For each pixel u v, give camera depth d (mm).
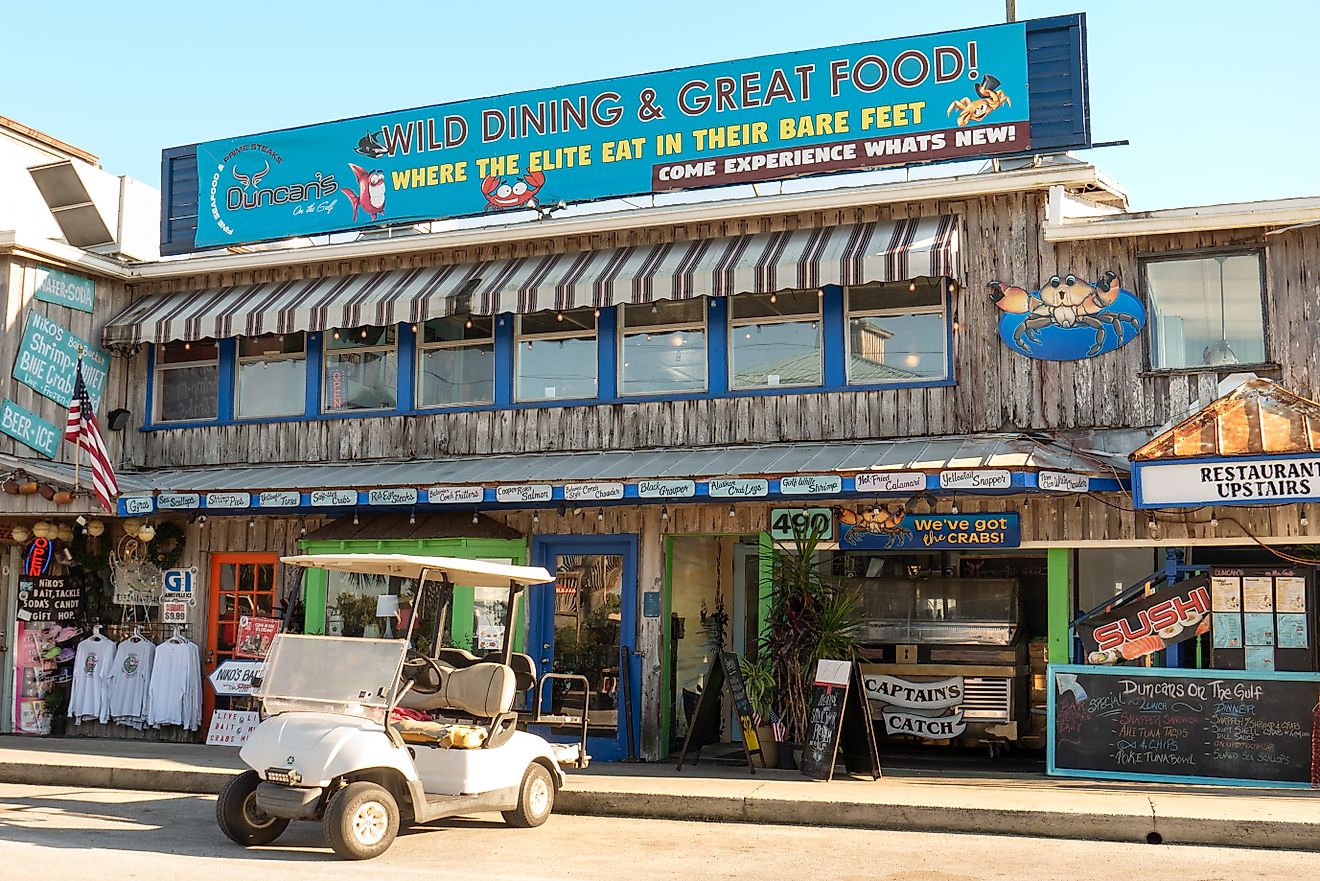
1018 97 13789
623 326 15297
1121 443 13117
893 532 13586
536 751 10680
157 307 17109
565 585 15023
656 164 15117
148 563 16922
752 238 14711
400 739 9516
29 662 16797
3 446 15945
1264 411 11609
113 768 13344
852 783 12211
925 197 13961
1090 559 15023
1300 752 11836
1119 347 13297
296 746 9250
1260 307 12992
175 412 17422
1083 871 8844
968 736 14406
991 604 14758
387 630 15672
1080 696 12609
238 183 17094
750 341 14734
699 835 10398
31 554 16875
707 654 15820
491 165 15836
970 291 13859
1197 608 12539
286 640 10141
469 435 15727
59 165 17328
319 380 16609
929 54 14180
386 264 16453
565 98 15578
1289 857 9469
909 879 8555
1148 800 11008
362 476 15258
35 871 8469
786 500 13641
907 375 14078
